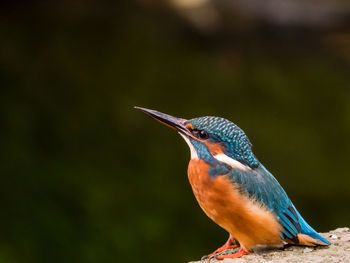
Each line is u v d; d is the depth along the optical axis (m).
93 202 11.40
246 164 6.63
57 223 11.00
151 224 11.29
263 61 15.92
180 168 12.19
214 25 16.41
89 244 10.91
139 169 12.09
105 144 12.40
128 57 14.35
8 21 14.29
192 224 11.52
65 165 11.83
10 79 12.94
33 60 13.52
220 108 13.68
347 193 12.50
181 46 15.42
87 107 12.94
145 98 13.43
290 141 13.16
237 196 6.28
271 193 6.42
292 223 6.46
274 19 17.14
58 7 15.04
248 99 14.16
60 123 12.52
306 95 14.65
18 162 11.55
